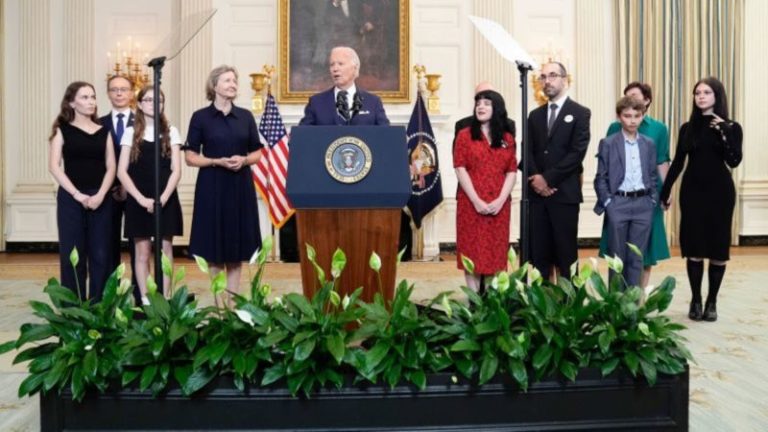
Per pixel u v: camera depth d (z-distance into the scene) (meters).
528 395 2.13
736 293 5.35
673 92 8.60
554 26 8.62
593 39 8.57
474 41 8.47
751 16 8.80
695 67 8.62
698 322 4.25
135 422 2.08
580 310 2.21
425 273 6.63
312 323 2.12
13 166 8.42
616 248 3.98
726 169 4.18
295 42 8.25
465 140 3.93
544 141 4.06
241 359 2.06
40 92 8.34
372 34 8.29
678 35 8.62
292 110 8.23
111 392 2.08
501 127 3.91
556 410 2.13
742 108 8.76
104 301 2.24
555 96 4.05
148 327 2.12
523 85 2.64
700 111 4.21
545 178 3.93
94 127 4.08
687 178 4.27
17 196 8.32
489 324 2.14
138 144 4.05
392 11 8.31
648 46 8.58
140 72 8.23
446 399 2.10
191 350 2.08
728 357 3.40
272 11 8.35
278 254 7.59
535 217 4.04
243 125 3.78
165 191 4.06
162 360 2.10
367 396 2.08
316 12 8.26
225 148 3.70
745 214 8.74
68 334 2.16
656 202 4.02
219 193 3.67
